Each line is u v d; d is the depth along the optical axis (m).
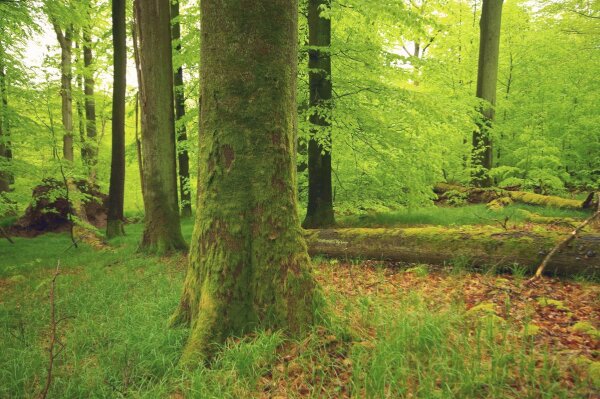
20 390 3.46
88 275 7.60
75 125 18.59
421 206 11.95
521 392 2.69
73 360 3.86
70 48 16.97
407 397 2.75
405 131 9.70
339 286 5.60
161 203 9.24
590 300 4.38
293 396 2.96
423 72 9.36
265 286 3.92
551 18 14.29
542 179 11.99
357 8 8.09
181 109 15.23
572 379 2.81
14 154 15.07
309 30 8.98
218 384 3.03
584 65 13.33
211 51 4.05
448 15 16.38
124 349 3.74
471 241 5.83
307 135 8.66
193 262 4.24
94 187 17.28
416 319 3.71
